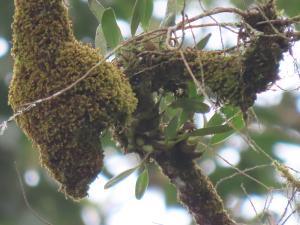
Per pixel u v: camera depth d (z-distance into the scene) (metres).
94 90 8.31
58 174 8.34
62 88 8.31
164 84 8.41
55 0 8.35
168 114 8.45
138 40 8.39
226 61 8.35
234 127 8.38
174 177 8.46
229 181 10.05
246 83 8.35
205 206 8.47
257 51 8.34
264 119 10.98
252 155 10.15
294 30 8.40
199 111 8.40
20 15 8.35
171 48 8.33
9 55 10.50
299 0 10.56
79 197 8.35
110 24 8.40
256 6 8.35
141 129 8.42
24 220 10.97
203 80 8.32
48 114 8.31
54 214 11.43
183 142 8.45
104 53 8.40
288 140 10.47
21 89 8.34
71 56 8.33
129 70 8.39
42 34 8.34
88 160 8.33
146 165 8.45
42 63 8.33
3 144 10.69
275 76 8.35
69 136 8.31
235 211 9.38
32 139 8.34
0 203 10.91
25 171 11.10
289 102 11.41
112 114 8.32
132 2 10.75
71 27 8.37
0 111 10.55
